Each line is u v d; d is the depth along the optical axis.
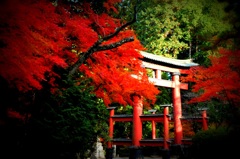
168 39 26.33
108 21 10.85
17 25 5.75
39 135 7.46
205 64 22.45
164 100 24.72
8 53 5.33
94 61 10.33
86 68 9.65
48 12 7.61
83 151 9.92
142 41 25.84
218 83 11.97
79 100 8.81
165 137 14.42
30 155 7.36
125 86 11.56
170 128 21.73
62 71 8.35
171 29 26.52
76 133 8.23
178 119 16.16
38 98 7.74
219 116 14.03
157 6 24.09
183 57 27.95
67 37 9.41
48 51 7.46
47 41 6.59
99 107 10.73
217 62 12.42
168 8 24.08
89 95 9.64
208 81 12.37
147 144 14.79
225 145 10.86
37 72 5.91
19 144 7.20
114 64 10.73
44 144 7.55
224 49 11.20
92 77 9.98
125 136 22.75
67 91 8.48
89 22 9.81
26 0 6.57
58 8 9.41
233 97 11.50
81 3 10.73
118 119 16.23
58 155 7.90
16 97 7.24
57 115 7.73
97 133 10.73
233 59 11.19
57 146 7.81
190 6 21.97
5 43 5.66
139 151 14.69
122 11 19.03
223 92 12.49
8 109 6.79
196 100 14.15
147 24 25.56
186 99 21.03
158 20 24.83
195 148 12.94
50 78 7.86
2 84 6.71
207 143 11.93
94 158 13.23
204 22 20.27
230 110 12.05
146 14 24.38
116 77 11.00
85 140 8.69
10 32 5.64
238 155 10.17
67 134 7.82
